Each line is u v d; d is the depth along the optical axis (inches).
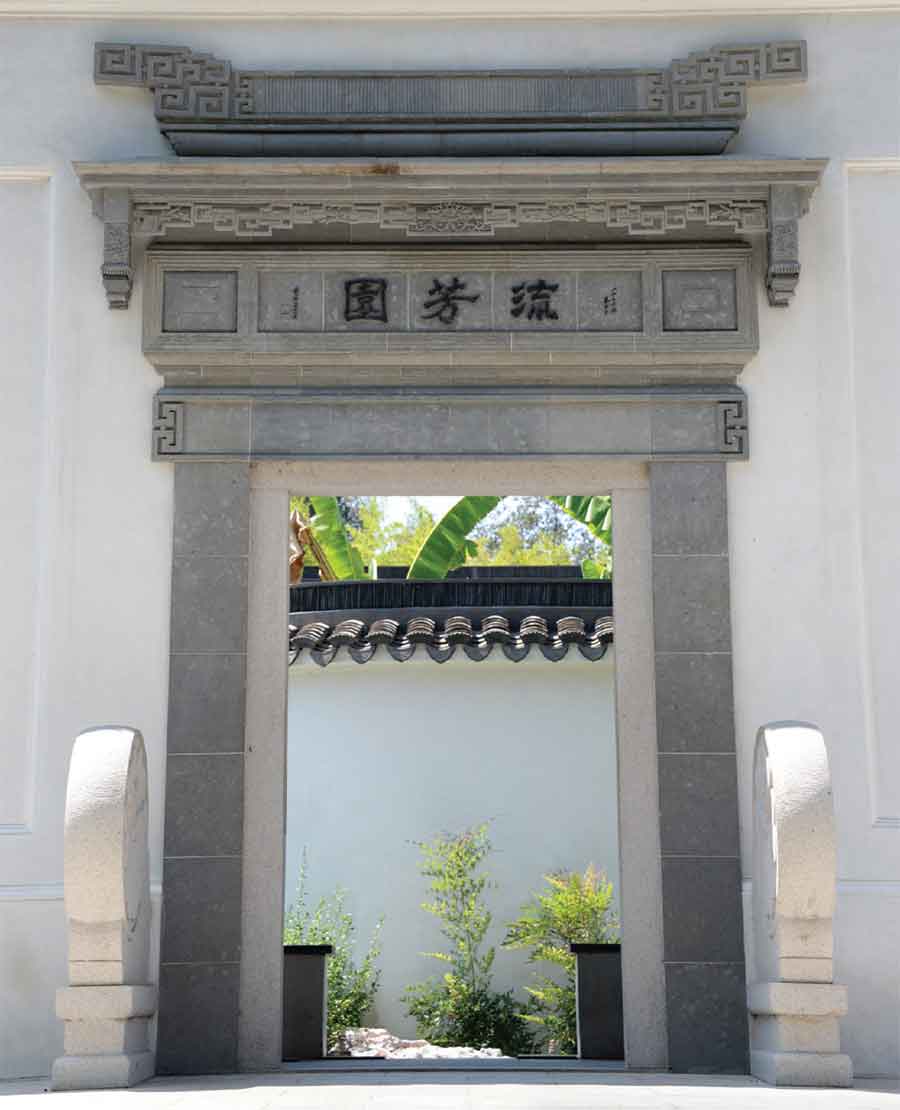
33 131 318.3
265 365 309.9
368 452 307.9
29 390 311.6
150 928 283.4
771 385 311.6
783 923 251.9
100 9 320.2
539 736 496.4
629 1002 292.7
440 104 315.3
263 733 302.5
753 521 307.1
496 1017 467.2
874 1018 287.3
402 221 307.7
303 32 321.4
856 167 319.3
